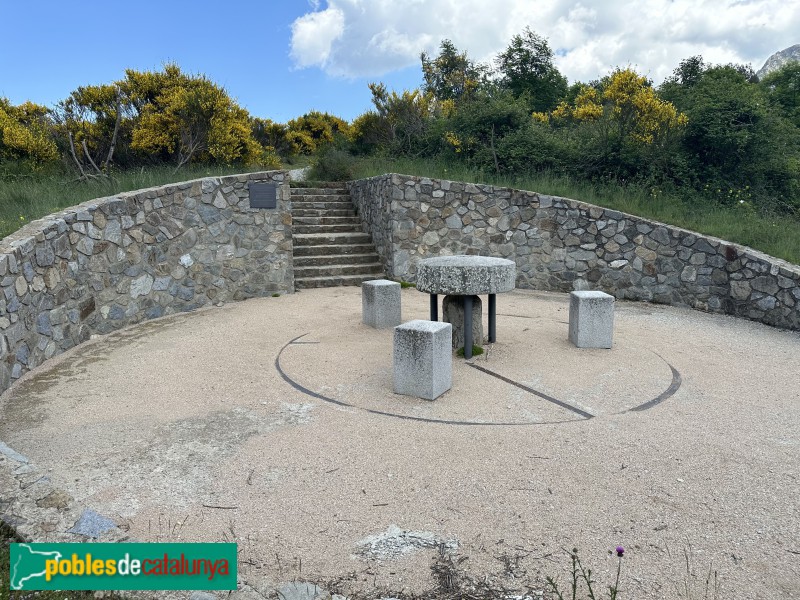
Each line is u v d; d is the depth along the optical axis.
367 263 11.17
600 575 2.42
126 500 3.04
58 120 13.48
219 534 2.72
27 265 5.44
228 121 14.11
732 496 3.09
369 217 11.81
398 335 4.62
